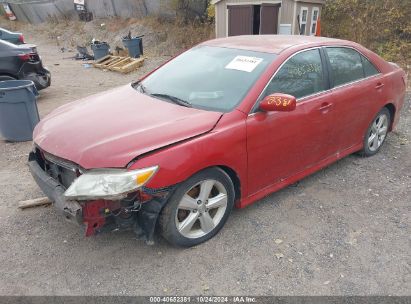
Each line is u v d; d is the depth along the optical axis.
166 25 19.62
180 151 2.86
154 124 3.07
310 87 3.87
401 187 4.33
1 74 7.85
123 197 2.64
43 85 8.55
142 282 2.86
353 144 4.70
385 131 5.24
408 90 8.70
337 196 4.11
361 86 4.45
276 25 14.06
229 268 3.01
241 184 3.40
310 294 2.77
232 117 3.21
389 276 2.96
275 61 3.56
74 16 25.47
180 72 3.97
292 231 3.48
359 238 3.40
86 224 2.73
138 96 3.73
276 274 2.96
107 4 22.91
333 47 4.23
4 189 4.27
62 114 3.54
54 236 3.39
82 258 3.11
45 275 2.93
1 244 3.28
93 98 3.91
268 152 3.51
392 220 3.69
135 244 3.27
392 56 12.34
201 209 3.17
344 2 14.43
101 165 2.69
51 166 3.20
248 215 3.71
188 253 3.17
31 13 27.80
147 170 2.71
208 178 3.11
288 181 3.90
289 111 3.25
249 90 3.38
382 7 13.70
